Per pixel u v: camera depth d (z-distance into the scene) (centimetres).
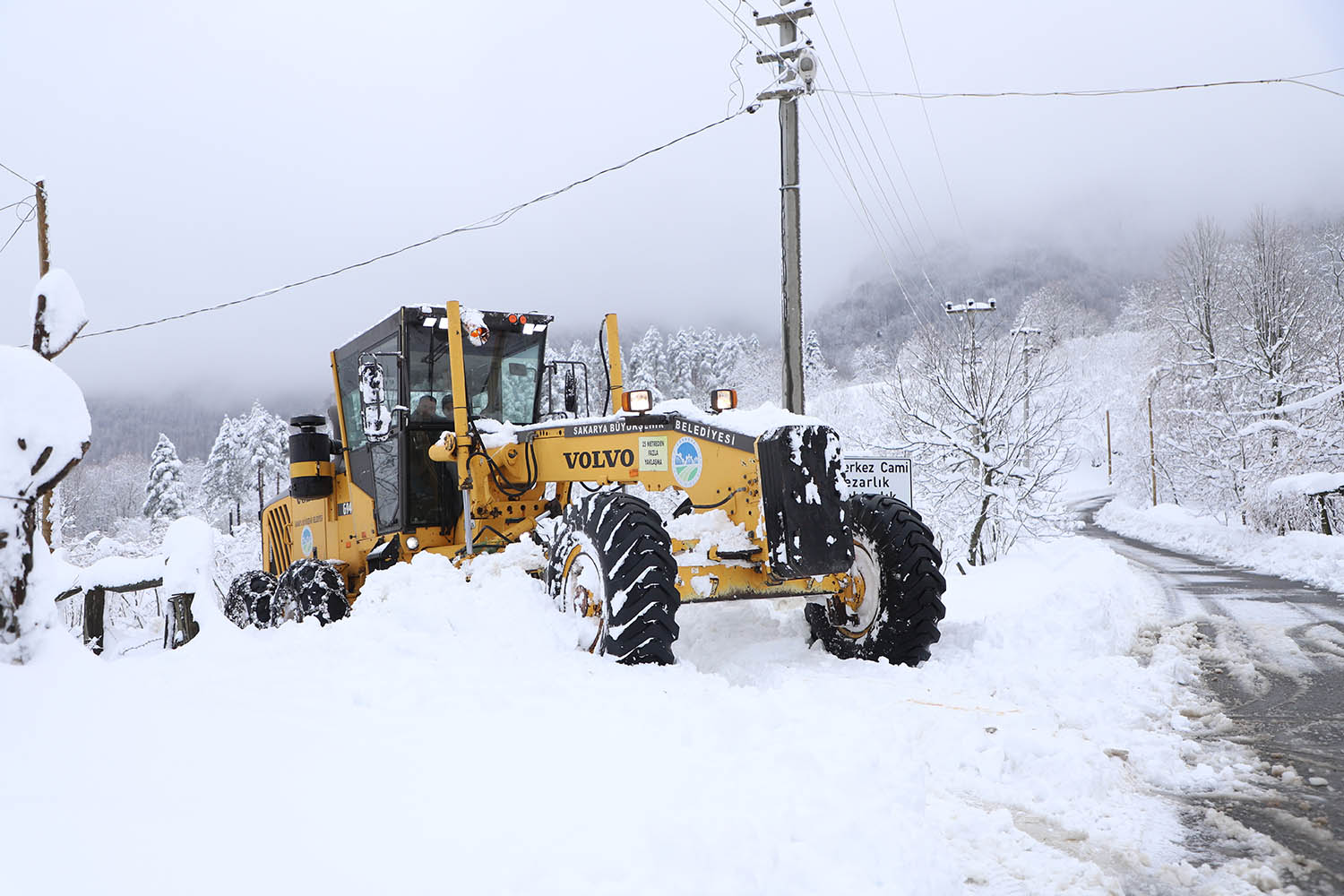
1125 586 1012
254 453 5159
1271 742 404
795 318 1196
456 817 240
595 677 417
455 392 650
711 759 303
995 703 440
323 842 219
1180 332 3425
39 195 1554
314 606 683
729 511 522
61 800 225
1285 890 261
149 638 749
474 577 573
